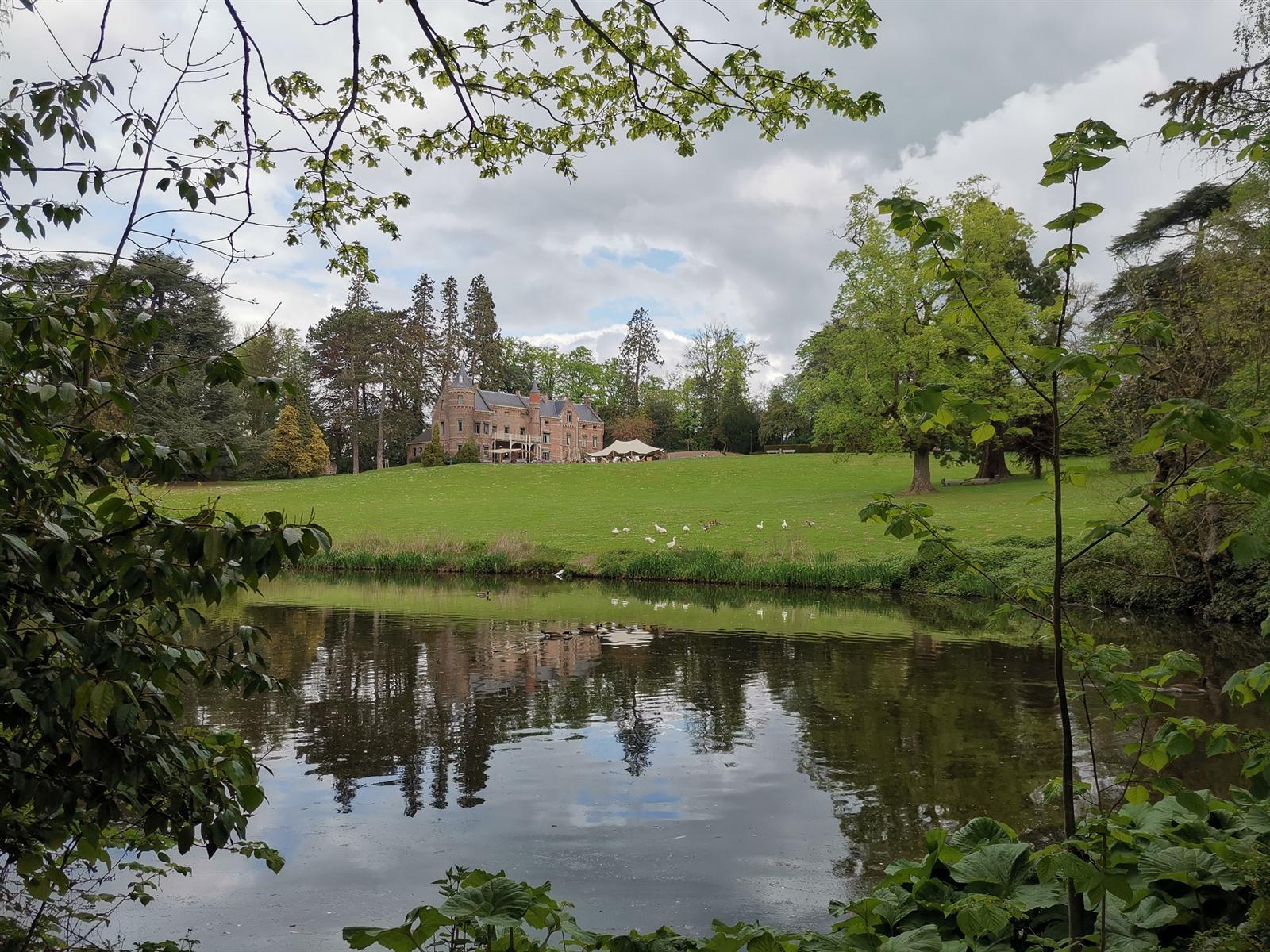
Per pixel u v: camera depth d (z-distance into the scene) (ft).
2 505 9.04
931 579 83.51
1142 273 67.10
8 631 8.81
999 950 12.07
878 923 13.35
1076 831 10.15
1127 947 11.68
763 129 18.02
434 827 24.14
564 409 326.03
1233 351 49.47
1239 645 51.29
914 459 140.97
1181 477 9.21
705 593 86.33
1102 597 68.90
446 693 41.16
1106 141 9.31
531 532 128.47
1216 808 15.11
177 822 10.20
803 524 120.88
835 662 49.03
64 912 16.60
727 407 281.95
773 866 21.49
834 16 16.05
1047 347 9.55
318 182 17.10
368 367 254.88
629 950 11.60
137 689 9.70
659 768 29.55
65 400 9.09
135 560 8.96
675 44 16.56
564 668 47.24
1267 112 39.14
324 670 46.52
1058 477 10.14
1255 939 10.90
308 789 27.37
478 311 323.37
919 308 124.57
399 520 144.97
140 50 10.56
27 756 9.20
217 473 213.05
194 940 17.47
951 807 25.38
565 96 18.69
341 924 18.29
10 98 10.22
